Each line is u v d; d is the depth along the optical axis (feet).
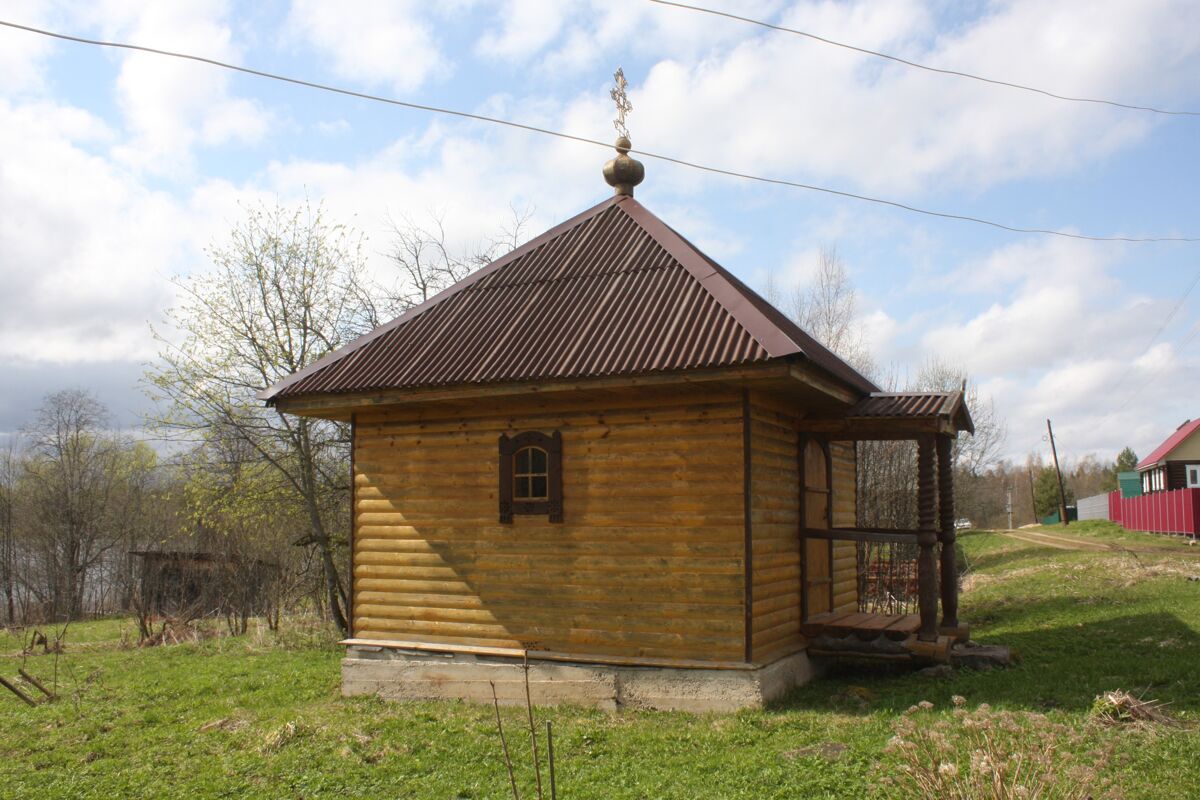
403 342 36.50
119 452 139.13
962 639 36.09
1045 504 222.28
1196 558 71.00
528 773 24.88
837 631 34.27
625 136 43.37
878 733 25.67
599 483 32.68
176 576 71.46
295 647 54.49
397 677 35.35
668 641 31.17
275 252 65.51
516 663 33.40
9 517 134.92
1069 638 39.42
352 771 25.84
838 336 93.40
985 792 17.17
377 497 36.60
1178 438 140.15
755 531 30.99
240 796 24.52
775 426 33.42
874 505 78.64
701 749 25.94
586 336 32.24
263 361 64.49
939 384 116.37
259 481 64.69
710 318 30.71
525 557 33.65
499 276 39.32
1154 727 23.31
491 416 34.81
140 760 28.48
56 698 38.75
